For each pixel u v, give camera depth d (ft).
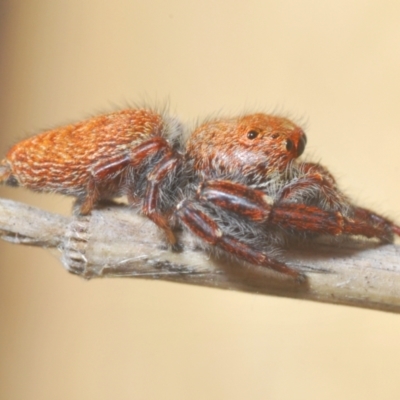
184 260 0.20
